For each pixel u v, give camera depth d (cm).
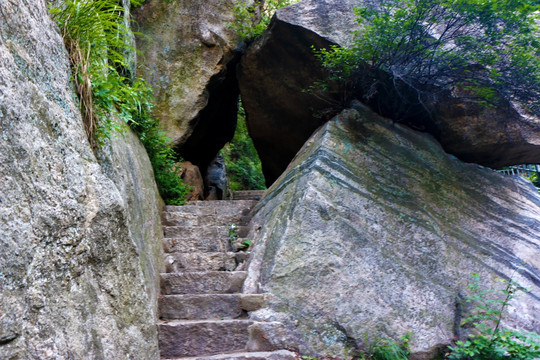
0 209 144
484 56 453
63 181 184
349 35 517
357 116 506
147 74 634
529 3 412
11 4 177
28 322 147
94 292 195
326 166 432
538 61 448
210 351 308
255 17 705
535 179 749
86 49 255
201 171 834
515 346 327
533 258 444
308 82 575
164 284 369
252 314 333
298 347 322
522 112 495
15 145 158
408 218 427
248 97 640
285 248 365
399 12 441
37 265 157
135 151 413
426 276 391
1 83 156
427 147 508
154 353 244
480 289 398
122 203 230
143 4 657
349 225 395
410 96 501
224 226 474
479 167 526
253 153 1405
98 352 184
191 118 631
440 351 354
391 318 356
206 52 653
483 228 457
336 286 357
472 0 414
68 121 206
